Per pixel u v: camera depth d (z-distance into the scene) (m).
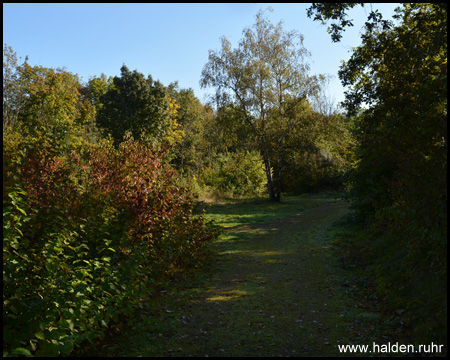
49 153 5.30
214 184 30.83
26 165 4.66
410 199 4.97
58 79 22.34
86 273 4.33
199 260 8.97
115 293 4.98
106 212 6.13
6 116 20.66
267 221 16.52
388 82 8.47
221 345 4.55
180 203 8.88
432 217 4.55
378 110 8.34
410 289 5.70
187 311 5.75
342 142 31.48
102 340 4.58
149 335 4.79
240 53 24.14
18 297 3.54
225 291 6.80
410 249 6.14
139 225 6.62
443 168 4.50
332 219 15.59
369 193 11.30
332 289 6.71
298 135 24.31
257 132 24.44
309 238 11.75
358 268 7.93
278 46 23.64
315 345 4.52
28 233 4.20
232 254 9.99
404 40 7.71
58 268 4.15
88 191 6.06
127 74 27.48
